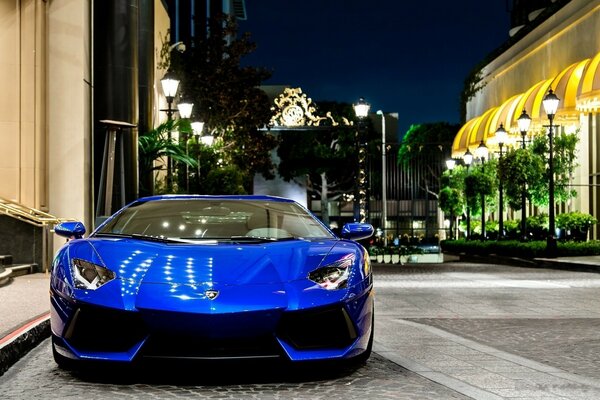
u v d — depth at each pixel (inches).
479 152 1359.5
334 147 2559.1
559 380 226.8
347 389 210.2
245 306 201.5
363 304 222.1
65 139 626.2
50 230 589.9
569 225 1159.6
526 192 1159.6
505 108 1547.7
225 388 209.9
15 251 573.9
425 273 752.3
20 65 605.6
